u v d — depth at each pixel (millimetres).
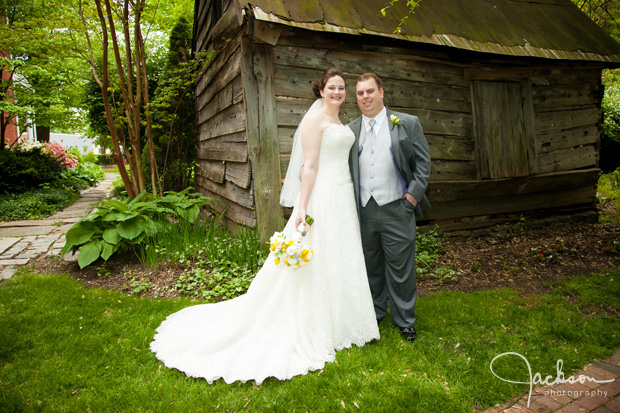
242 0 3408
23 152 9797
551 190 5910
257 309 2461
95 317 2840
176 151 8164
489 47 4512
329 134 2436
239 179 4480
